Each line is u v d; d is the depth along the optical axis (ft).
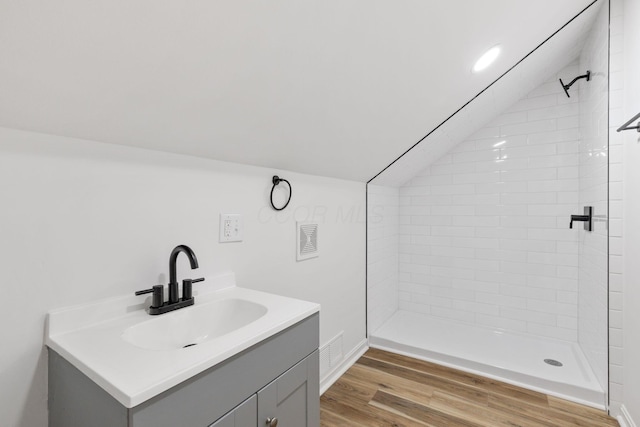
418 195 10.23
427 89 5.51
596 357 6.43
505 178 8.91
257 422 2.98
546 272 8.41
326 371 6.70
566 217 8.15
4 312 2.71
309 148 5.44
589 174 7.01
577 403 6.01
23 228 2.79
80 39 2.30
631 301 5.15
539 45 6.06
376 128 5.99
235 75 3.30
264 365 3.06
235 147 4.45
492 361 7.17
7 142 2.69
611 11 5.65
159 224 3.82
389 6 3.36
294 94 4.00
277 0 2.73
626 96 5.34
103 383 2.16
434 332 8.87
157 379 2.15
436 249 9.96
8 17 1.99
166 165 3.89
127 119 3.18
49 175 2.93
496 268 9.05
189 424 2.35
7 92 2.42
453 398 6.18
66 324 3.02
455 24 4.10
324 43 3.45
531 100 8.55
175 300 3.67
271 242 5.45
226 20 2.68
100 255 3.30
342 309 7.41
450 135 8.40
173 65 2.85
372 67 4.23
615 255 5.62
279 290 5.62
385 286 9.64
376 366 7.49
